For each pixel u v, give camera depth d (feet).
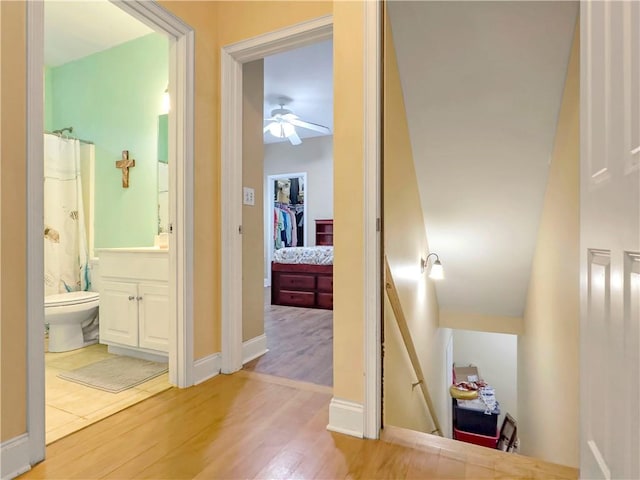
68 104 11.73
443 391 15.60
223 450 4.70
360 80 5.09
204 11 7.14
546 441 9.91
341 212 5.19
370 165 5.01
